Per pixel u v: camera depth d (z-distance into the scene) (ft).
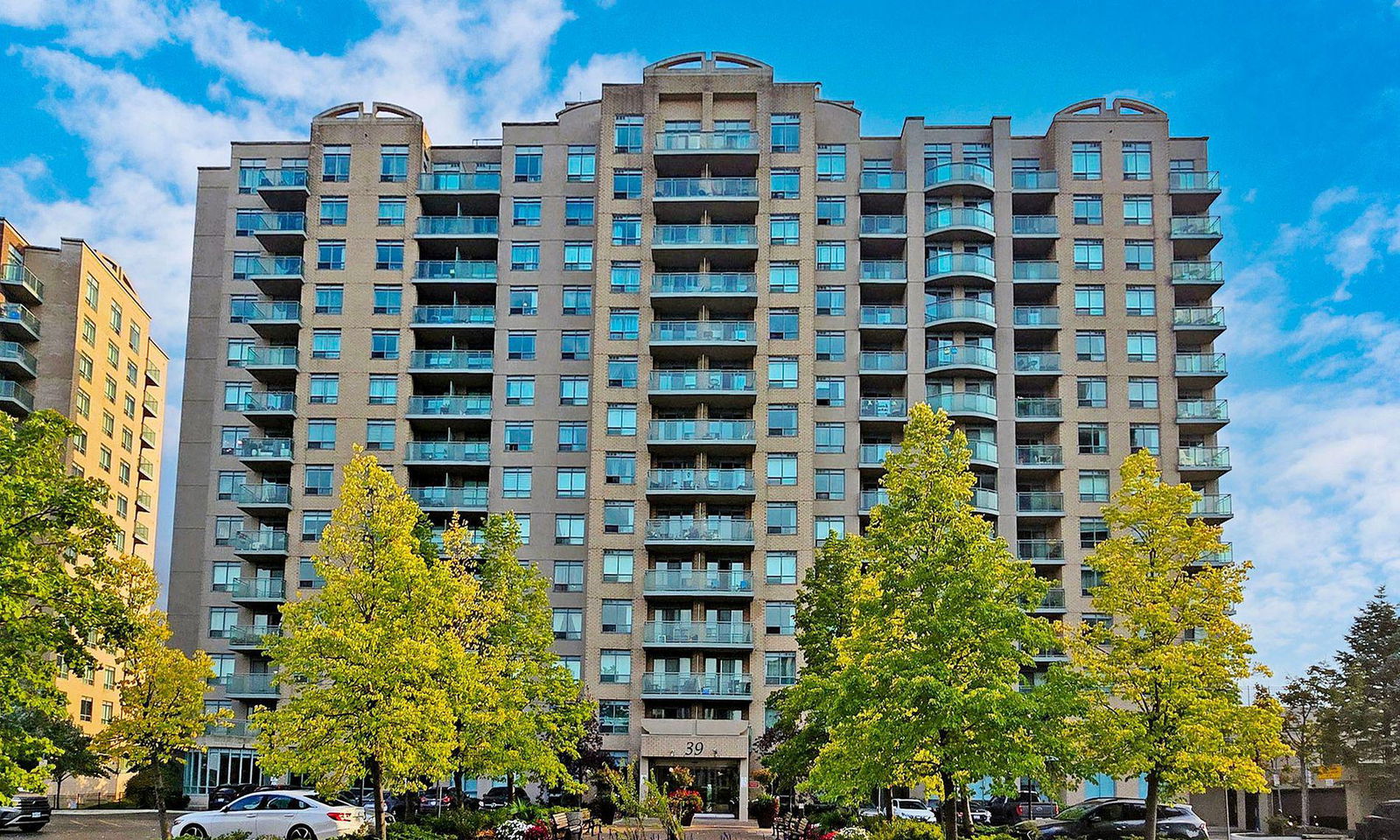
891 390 278.26
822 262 279.49
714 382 268.00
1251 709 130.21
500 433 275.18
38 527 102.22
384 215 285.84
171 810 234.17
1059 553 267.18
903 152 285.84
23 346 307.37
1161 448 273.75
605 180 280.10
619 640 259.80
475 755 163.53
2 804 96.32
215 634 273.13
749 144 277.44
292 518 272.31
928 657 118.62
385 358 279.28
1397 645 255.50
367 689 127.34
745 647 255.50
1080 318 278.46
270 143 295.07
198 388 292.40
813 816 170.09
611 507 265.95
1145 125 286.66
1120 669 132.77
